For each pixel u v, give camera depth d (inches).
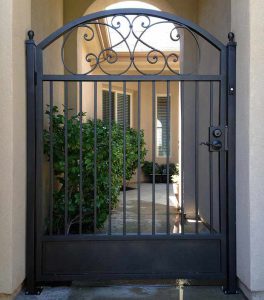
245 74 89.5
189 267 98.7
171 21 99.7
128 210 208.2
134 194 283.0
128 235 99.0
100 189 134.7
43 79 98.0
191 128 184.1
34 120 96.7
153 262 98.7
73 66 186.1
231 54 97.3
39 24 128.6
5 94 84.4
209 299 92.8
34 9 121.0
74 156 129.3
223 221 99.0
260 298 88.1
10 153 84.7
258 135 87.4
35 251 97.7
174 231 153.9
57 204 132.0
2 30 83.9
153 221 99.8
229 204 98.1
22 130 92.7
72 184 132.5
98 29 234.7
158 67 322.0
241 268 93.8
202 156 171.5
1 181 84.9
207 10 166.4
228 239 98.3
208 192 159.2
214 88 147.6
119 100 358.0
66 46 186.1
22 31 92.5
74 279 98.0
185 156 185.0
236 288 97.7
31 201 96.6
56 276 97.7
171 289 99.1
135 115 372.2
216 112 144.7
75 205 131.6
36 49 97.5
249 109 87.2
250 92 86.9
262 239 87.5
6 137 84.7
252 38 86.4
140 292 97.2
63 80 98.6
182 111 107.2
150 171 367.2
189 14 187.9
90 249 98.8
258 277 87.3
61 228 134.7
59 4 174.1
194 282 104.0
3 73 84.3
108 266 98.7
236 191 97.3
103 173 133.6
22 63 92.7
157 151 382.9
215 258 98.8
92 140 128.2
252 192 87.6
